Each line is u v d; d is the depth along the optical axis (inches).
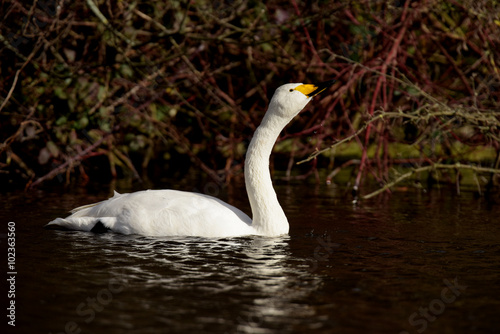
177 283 271.0
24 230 366.0
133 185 570.9
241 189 567.2
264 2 622.8
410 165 665.0
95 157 658.8
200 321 228.8
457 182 559.2
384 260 316.2
